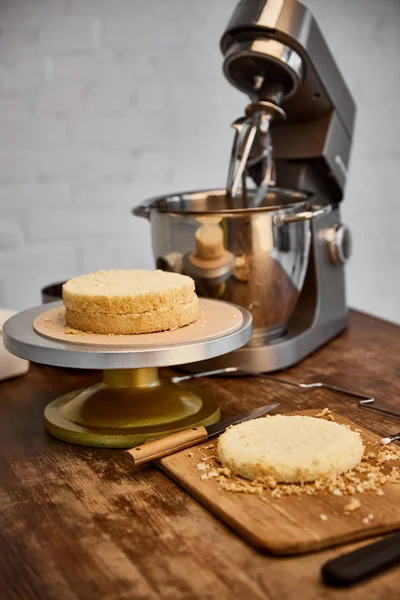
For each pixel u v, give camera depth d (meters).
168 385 1.15
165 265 1.30
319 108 1.42
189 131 2.10
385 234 2.47
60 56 1.91
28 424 1.13
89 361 0.99
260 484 0.90
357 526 0.83
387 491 0.88
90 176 2.00
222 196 1.40
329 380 1.27
